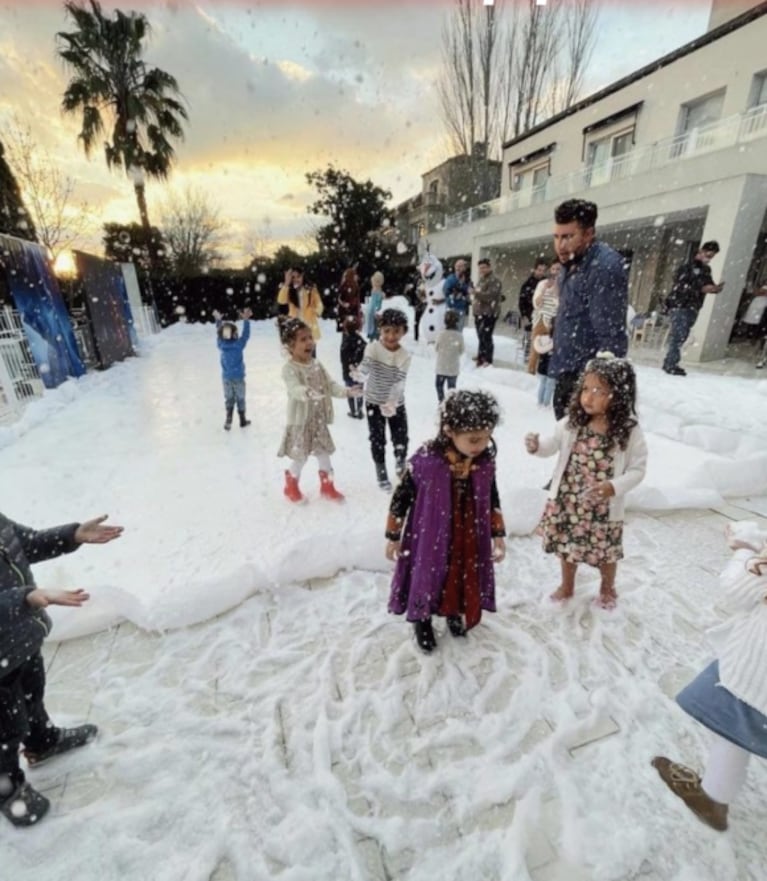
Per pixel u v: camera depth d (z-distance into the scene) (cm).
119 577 236
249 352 998
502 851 123
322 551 236
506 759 148
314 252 1772
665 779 139
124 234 1705
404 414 329
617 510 192
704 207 775
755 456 333
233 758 148
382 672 181
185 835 128
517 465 367
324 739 153
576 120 1248
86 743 153
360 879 117
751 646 110
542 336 428
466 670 181
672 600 218
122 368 836
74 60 1207
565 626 203
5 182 881
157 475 358
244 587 218
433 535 169
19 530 133
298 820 131
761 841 125
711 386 566
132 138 1345
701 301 599
